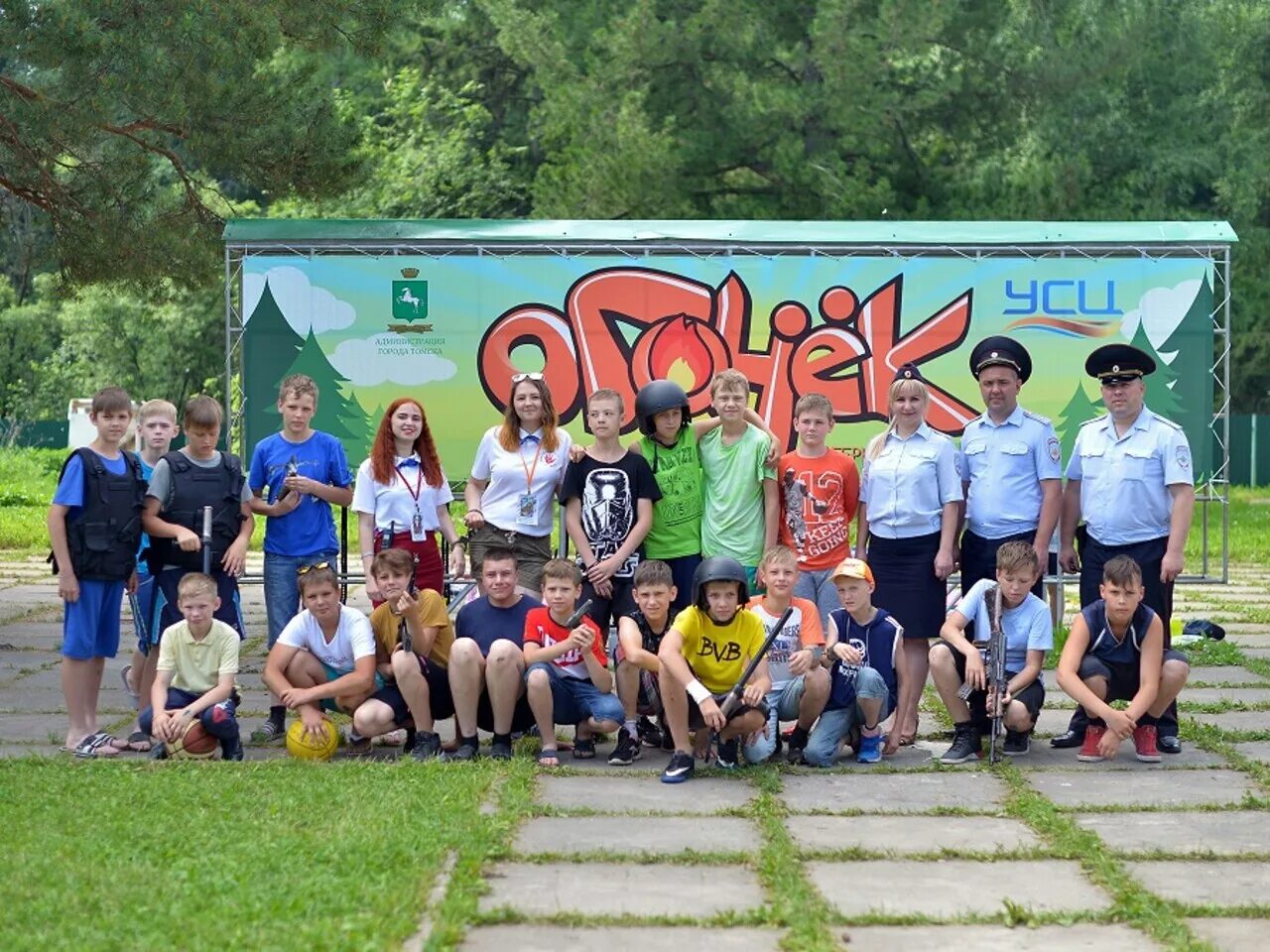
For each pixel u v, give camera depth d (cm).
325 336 1260
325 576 774
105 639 801
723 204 2659
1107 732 766
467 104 3077
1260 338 3241
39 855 556
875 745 770
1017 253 1271
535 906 520
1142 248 1269
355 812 621
